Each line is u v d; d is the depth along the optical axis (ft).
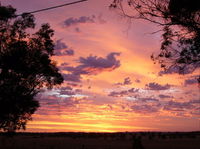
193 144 285.02
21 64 84.69
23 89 87.66
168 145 257.96
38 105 93.91
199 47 41.24
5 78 84.07
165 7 41.39
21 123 96.07
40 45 90.07
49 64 95.14
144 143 316.40
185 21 41.34
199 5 39.83
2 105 86.17
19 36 85.61
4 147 189.67
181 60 42.55
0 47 83.82
